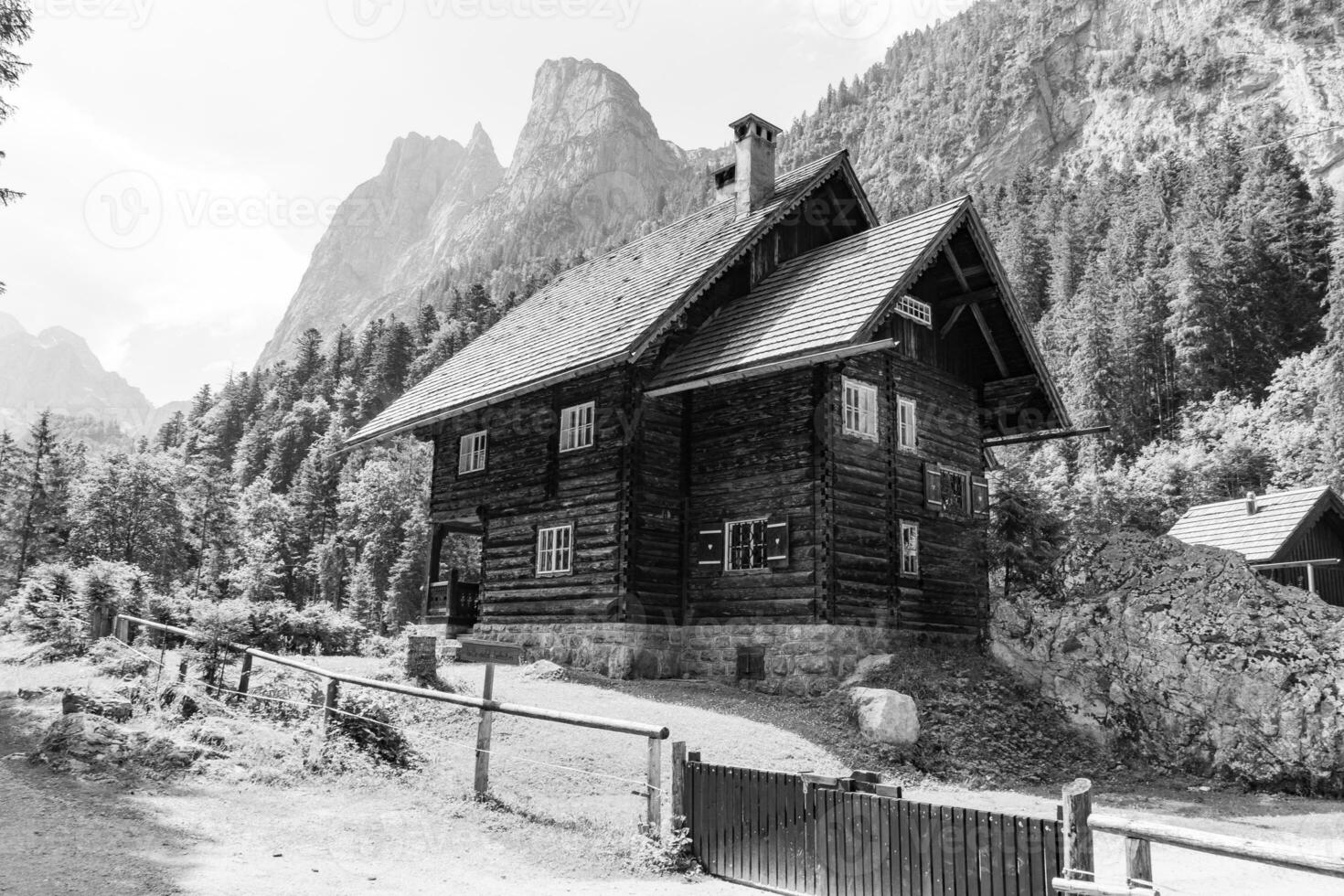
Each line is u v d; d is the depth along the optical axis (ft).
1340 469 156.56
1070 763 50.19
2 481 181.47
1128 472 191.31
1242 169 327.47
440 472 83.66
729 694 55.77
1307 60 546.67
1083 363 245.45
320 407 376.68
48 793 26.37
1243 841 14.80
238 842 23.77
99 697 37.37
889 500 61.62
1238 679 50.42
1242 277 242.37
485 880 22.90
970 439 71.46
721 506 63.67
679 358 64.44
